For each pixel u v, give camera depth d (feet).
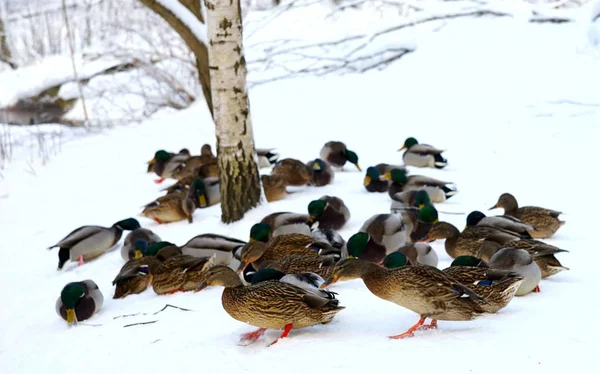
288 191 36.99
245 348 18.10
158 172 42.11
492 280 18.47
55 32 88.79
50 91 77.87
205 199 35.17
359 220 31.30
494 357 15.47
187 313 21.77
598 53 52.42
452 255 25.59
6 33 88.69
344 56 61.93
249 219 32.01
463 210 31.89
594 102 46.37
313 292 18.26
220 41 30.94
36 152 53.31
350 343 17.30
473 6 61.31
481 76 53.26
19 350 21.43
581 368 14.60
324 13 75.97
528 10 58.90
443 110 50.06
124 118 69.21
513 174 36.88
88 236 29.84
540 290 21.16
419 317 19.25
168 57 67.10
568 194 32.86
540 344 16.01
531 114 46.32
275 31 72.69
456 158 41.19
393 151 44.09
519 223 25.79
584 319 17.71
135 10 83.30
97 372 18.13
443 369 15.11
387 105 52.80
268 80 61.41
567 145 40.57
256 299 17.93
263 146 47.11
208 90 43.06
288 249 24.84
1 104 78.59
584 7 57.57
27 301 26.02
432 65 56.90
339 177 39.63
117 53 71.41
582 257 24.50
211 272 18.47
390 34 63.21
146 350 18.99
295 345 17.51
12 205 40.52
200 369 17.01
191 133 53.93
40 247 33.06
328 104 54.90
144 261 25.31
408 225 28.50
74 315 22.48
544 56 53.52
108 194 40.78
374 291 18.12
